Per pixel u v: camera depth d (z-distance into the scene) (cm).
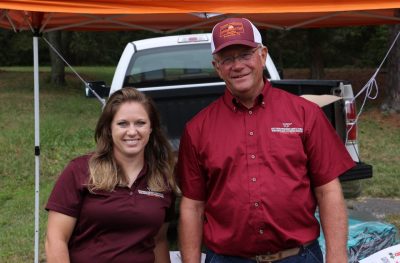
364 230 407
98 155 254
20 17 411
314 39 1570
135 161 258
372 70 2017
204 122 261
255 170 247
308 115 252
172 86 579
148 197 256
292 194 246
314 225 259
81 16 386
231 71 251
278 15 404
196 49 616
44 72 2384
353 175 443
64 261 244
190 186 267
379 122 1125
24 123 1136
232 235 253
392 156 844
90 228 249
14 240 519
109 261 247
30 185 718
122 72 594
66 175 250
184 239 270
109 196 247
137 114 254
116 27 464
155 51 608
